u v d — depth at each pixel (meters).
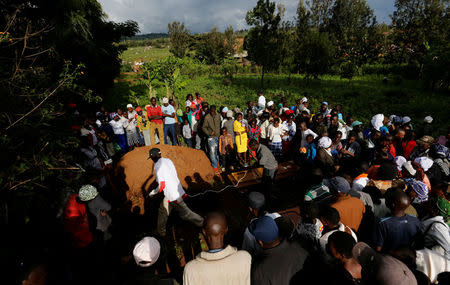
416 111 14.73
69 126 4.50
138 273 2.38
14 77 3.55
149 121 9.04
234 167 7.95
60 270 3.08
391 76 27.50
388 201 2.98
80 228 3.69
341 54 30.23
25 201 3.06
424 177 4.33
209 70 36.12
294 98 18.09
